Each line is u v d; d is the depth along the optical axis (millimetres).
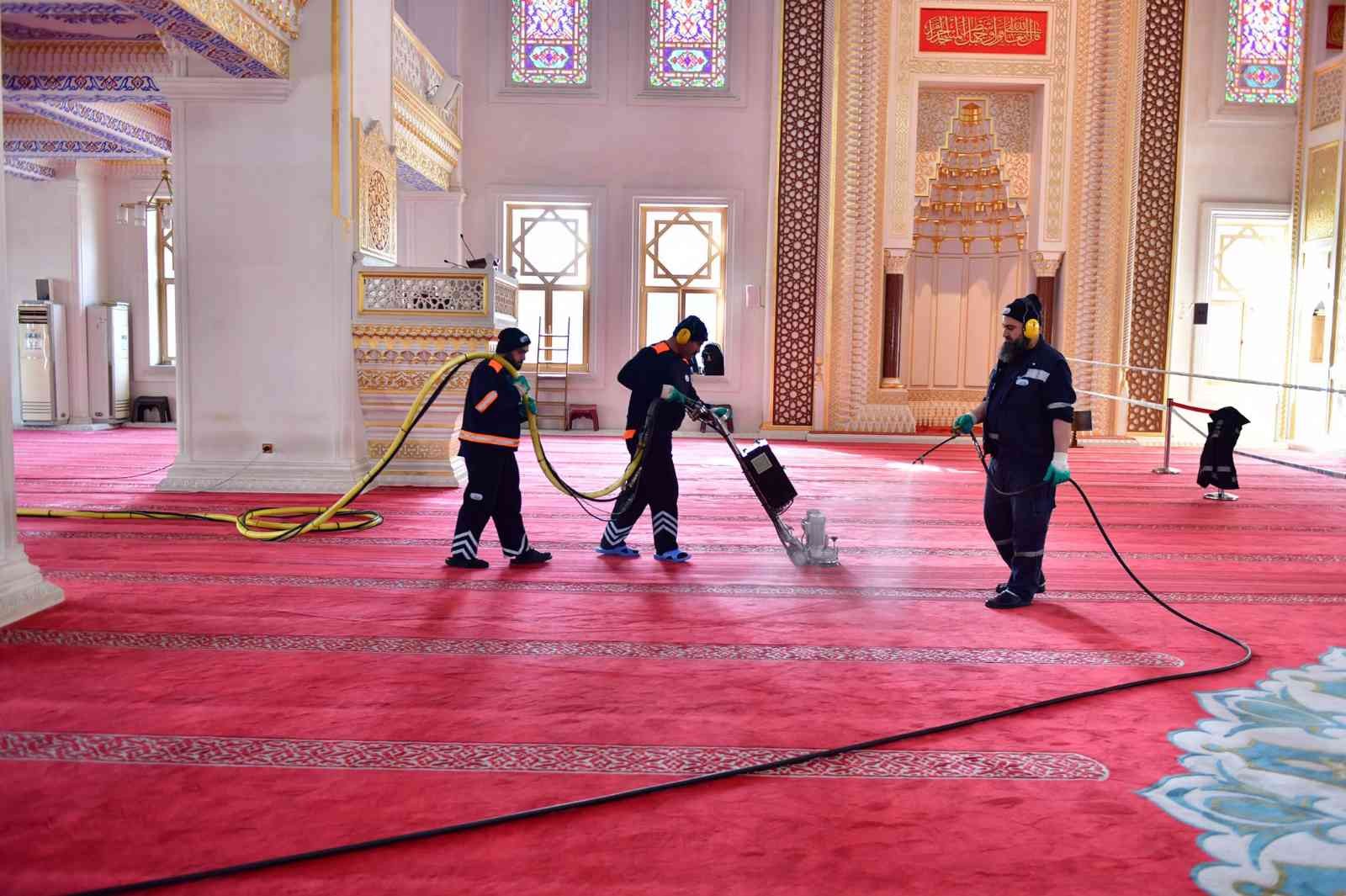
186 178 7980
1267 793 2682
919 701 3391
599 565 5559
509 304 9047
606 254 13641
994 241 14570
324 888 2150
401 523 6781
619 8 13500
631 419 5621
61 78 9789
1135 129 13422
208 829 2410
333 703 3287
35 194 13844
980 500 8336
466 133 13531
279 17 7535
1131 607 4762
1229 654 3994
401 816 2484
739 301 13742
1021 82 13492
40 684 3441
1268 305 13945
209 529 6500
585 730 3082
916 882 2201
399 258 13289
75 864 2234
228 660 3738
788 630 4273
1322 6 13406
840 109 13492
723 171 13633
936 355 14820
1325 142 13117
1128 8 13312
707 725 3139
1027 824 2488
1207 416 13719
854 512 7605
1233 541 6645
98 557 5551
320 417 8086
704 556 5836
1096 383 13742
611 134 13578
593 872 2229
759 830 2438
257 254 8016
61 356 13914
